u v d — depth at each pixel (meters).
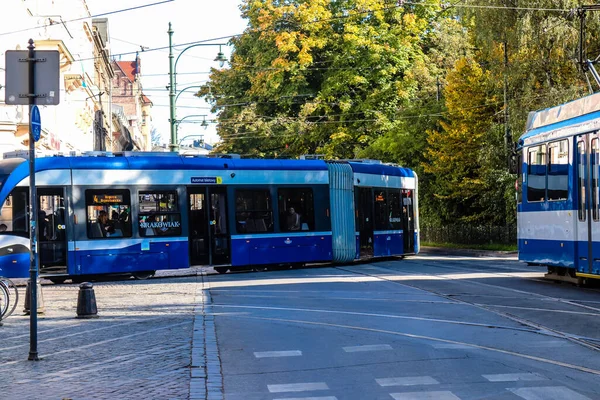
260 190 27.34
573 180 19.31
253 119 49.09
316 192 28.64
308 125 47.91
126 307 16.55
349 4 48.31
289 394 8.48
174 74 38.03
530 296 17.52
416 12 49.12
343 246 29.09
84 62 53.31
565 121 20.08
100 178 24.53
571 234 19.42
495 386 8.62
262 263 27.16
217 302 17.48
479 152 38.25
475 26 33.59
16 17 33.31
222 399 8.13
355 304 16.53
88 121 56.00
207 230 26.16
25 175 23.55
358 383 8.93
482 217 43.31
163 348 11.09
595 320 13.59
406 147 44.81
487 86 37.56
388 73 47.69
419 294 18.19
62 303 18.05
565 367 9.64
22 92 10.46
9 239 23.09
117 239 24.56
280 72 47.50
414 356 10.49
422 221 48.69
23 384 8.77
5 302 14.74
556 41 30.05
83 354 10.73
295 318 14.54
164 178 25.55
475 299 17.03
